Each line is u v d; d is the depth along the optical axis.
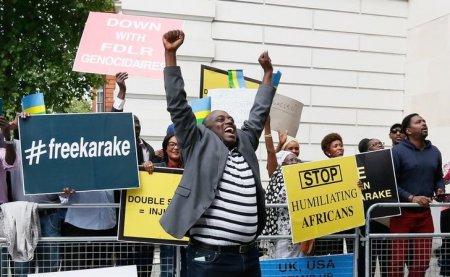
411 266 5.72
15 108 12.55
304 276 5.44
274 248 5.48
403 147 5.87
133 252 5.24
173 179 5.07
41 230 5.13
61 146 4.86
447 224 6.35
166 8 10.49
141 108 10.36
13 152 5.11
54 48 12.53
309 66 11.34
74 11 12.81
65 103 13.23
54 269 5.04
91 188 4.88
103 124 4.94
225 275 3.86
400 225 5.79
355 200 5.36
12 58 12.48
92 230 5.18
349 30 11.59
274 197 5.56
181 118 3.89
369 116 11.68
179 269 5.22
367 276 5.47
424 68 11.30
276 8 11.14
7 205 4.88
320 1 11.41
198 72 10.66
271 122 6.77
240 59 10.91
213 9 10.72
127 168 4.95
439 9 10.95
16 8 12.49
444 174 7.20
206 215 3.85
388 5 11.82
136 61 5.70
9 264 5.00
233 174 3.90
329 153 6.27
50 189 4.82
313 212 5.24
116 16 5.81
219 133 4.01
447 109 10.62
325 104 11.44
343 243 5.67
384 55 11.80
